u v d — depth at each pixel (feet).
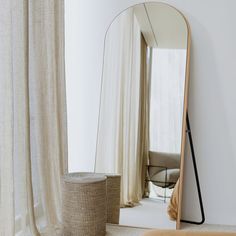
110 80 10.48
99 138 10.46
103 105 10.52
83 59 11.07
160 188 9.68
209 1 9.89
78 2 11.05
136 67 10.16
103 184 8.63
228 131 9.95
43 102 8.79
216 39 9.91
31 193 8.05
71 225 8.43
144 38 10.14
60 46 9.52
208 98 10.02
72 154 11.25
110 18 10.75
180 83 9.72
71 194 8.38
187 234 4.82
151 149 9.86
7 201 7.11
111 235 8.86
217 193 10.02
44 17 8.80
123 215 9.84
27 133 7.93
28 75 7.93
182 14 9.83
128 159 10.05
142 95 10.05
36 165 8.79
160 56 9.93
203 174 10.08
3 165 7.04
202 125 10.07
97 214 8.47
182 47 9.76
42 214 8.91
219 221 10.02
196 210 10.14
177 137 9.66
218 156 10.01
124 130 10.18
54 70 9.16
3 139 7.03
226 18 9.83
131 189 9.90
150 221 9.63
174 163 9.62
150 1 10.34
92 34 10.94
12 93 7.12
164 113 9.80
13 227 7.19
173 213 9.52
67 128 10.64
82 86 11.10
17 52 7.77
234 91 9.87
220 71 9.93
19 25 7.76
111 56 10.52
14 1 7.61
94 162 11.04
